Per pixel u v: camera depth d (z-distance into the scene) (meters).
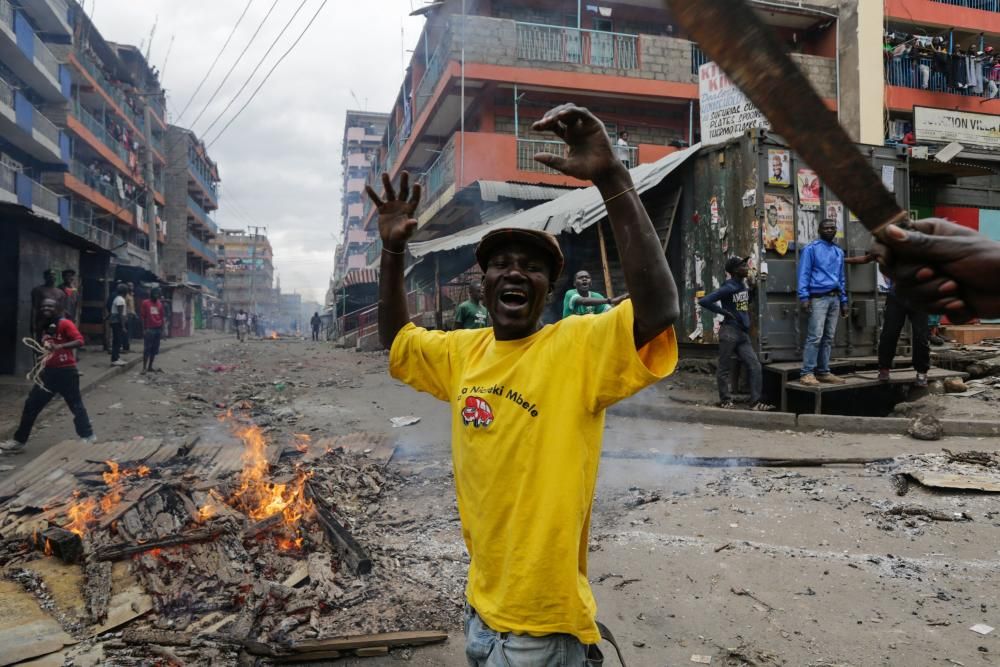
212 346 23.70
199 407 10.04
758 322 8.41
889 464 5.52
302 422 8.68
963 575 3.51
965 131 15.70
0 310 11.52
